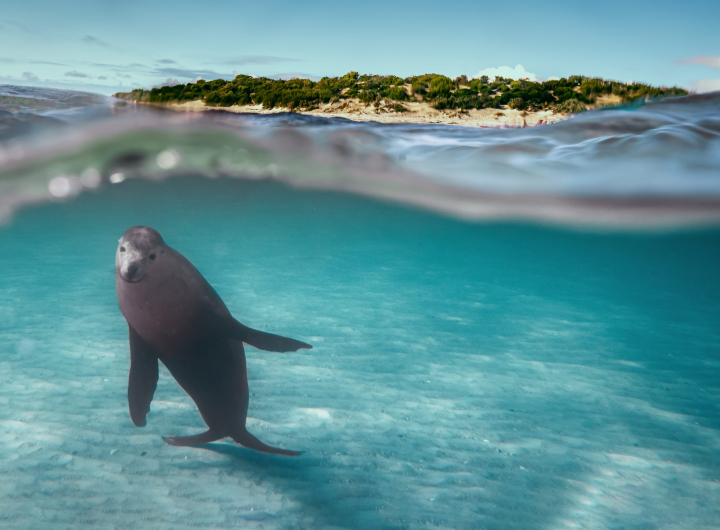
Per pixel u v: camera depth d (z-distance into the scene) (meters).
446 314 11.55
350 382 6.65
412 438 5.04
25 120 7.93
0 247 25.55
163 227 30.61
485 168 9.78
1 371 6.46
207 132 8.94
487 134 11.01
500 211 14.89
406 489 4.07
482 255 35.28
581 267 29.34
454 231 26.55
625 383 7.09
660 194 10.58
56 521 3.39
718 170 8.95
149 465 4.25
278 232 32.66
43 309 10.34
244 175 13.62
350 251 28.80
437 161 9.75
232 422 4.05
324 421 5.36
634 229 17.77
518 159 9.50
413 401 6.06
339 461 4.49
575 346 9.13
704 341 10.02
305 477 4.18
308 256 25.12
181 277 3.57
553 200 11.91
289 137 9.48
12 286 12.96
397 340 8.93
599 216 14.06
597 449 4.95
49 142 8.34
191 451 4.54
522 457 4.72
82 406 5.42
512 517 3.73
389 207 18.30
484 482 4.23
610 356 8.55
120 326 9.11
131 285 3.45
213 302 3.74
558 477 4.37
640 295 16.98
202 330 3.66
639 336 10.25
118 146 9.34
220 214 24.66
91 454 4.38
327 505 3.78
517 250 35.16
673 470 4.54
